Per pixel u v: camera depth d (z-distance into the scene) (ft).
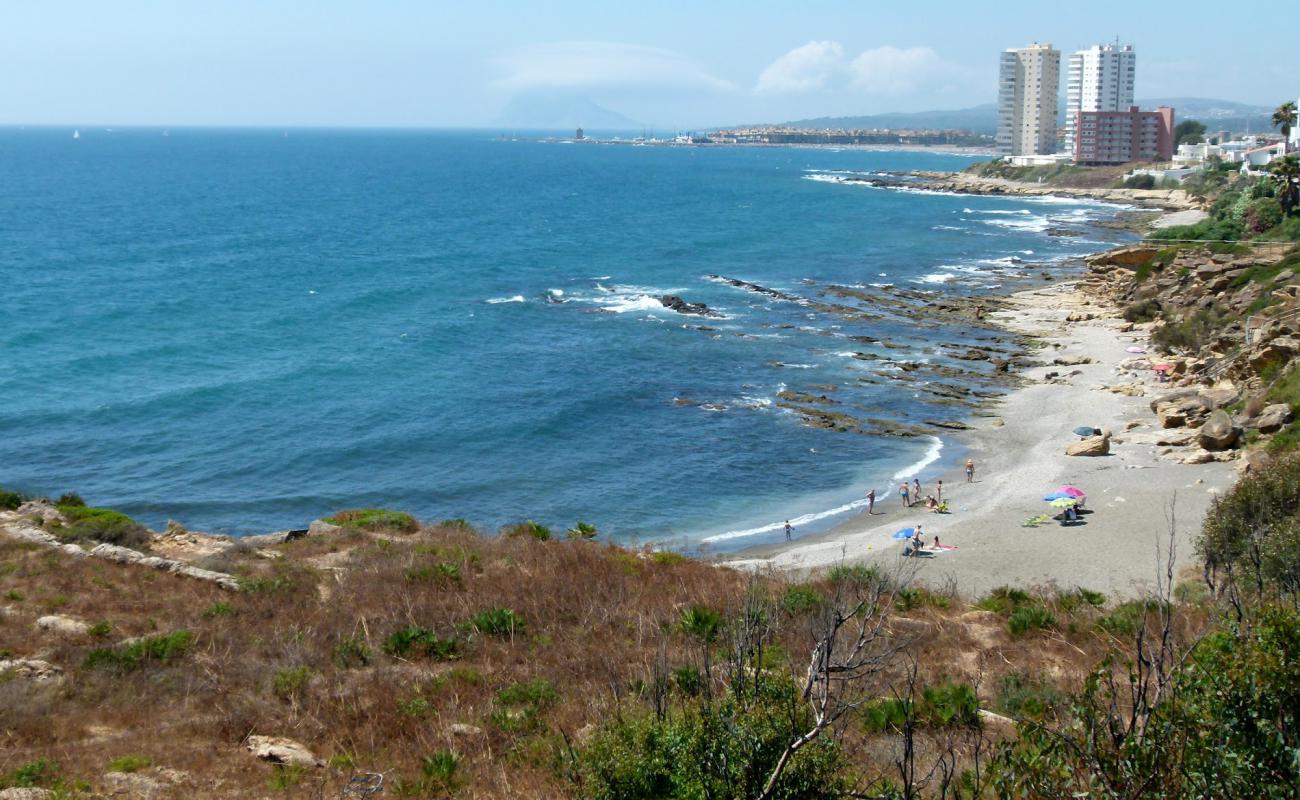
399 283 313.73
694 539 136.77
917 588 97.76
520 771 52.13
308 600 84.07
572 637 75.77
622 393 201.57
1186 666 34.17
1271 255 260.62
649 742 41.75
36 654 67.87
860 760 48.73
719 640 69.87
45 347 223.10
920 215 526.16
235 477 157.58
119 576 87.81
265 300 281.74
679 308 277.23
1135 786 29.71
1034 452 164.45
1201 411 168.14
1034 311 268.62
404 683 66.03
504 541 109.50
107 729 57.77
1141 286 269.23
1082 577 113.80
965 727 56.34
